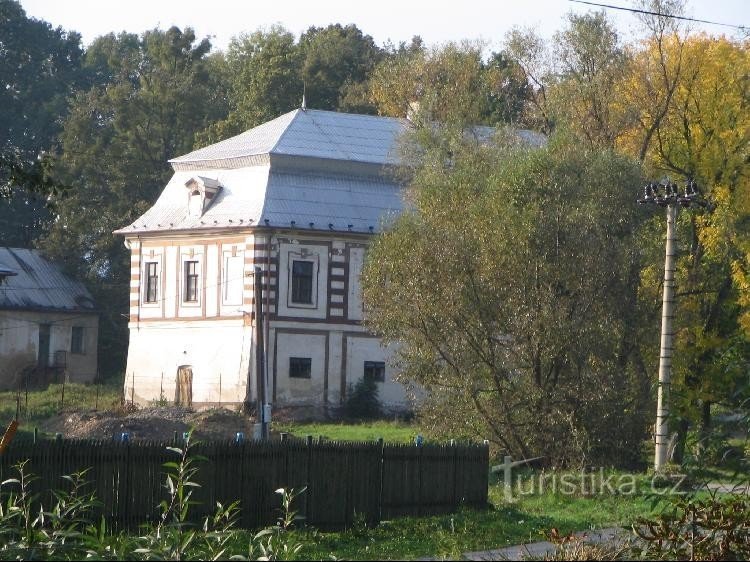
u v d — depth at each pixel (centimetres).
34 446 2131
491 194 4281
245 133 7181
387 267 4269
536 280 4103
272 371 6444
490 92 6025
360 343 6612
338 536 2469
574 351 4028
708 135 5041
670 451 3161
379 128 7106
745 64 5066
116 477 2236
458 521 2727
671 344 3781
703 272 5031
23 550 1608
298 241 6506
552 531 1728
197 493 2347
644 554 1638
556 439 3988
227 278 6575
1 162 2433
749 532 1642
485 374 4081
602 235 4175
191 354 6675
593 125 5038
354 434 5416
